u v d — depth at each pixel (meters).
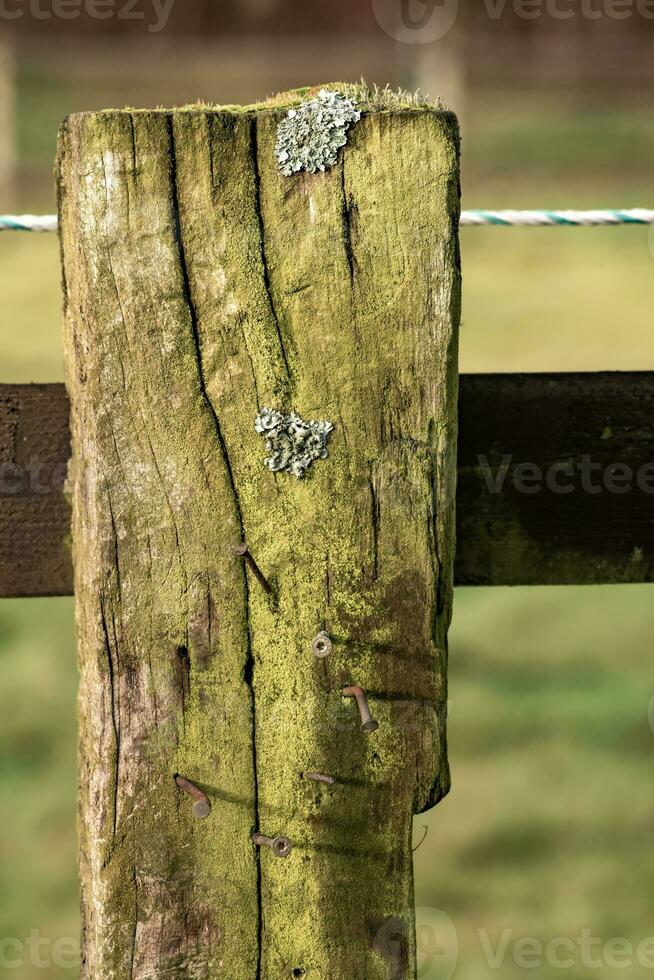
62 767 4.48
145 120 2.77
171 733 2.80
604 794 4.31
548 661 5.20
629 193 11.98
